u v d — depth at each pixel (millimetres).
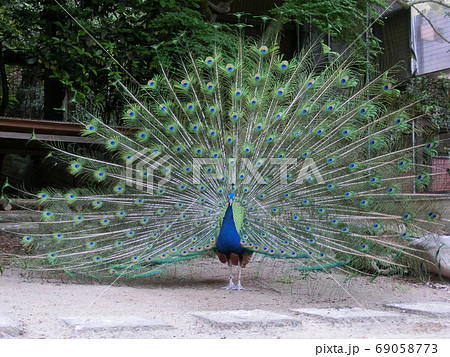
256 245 7977
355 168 8062
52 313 5957
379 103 8383
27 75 18469
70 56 13047
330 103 8289
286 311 6598
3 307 6148
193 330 5395
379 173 8016
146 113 8695
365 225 7867
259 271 9930
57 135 10578
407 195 7715
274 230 8070
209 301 7129
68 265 8102
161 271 8062
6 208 12328
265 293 7930
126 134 9359
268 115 8453
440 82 15766
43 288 7578
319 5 13180
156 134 8594
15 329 4945
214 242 8102
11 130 10289
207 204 8289
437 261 8758
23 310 6047
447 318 6434
